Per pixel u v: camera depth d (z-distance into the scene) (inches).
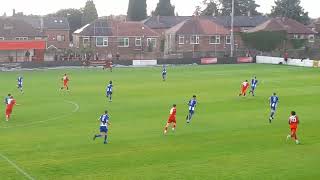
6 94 2965.1
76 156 1493.6
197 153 1529.3
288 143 1663.4
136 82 3627.0
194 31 6254.9
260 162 1425.9
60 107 2474.2
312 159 1456.7
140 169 1359.5
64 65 4894.2
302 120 2085.4
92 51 5654.5
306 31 6668.3
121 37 6077.8
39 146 1621.6
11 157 1481.3
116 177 1289.4
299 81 3654.0
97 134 1803.6
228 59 5447.8
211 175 1305.4
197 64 5344.5
